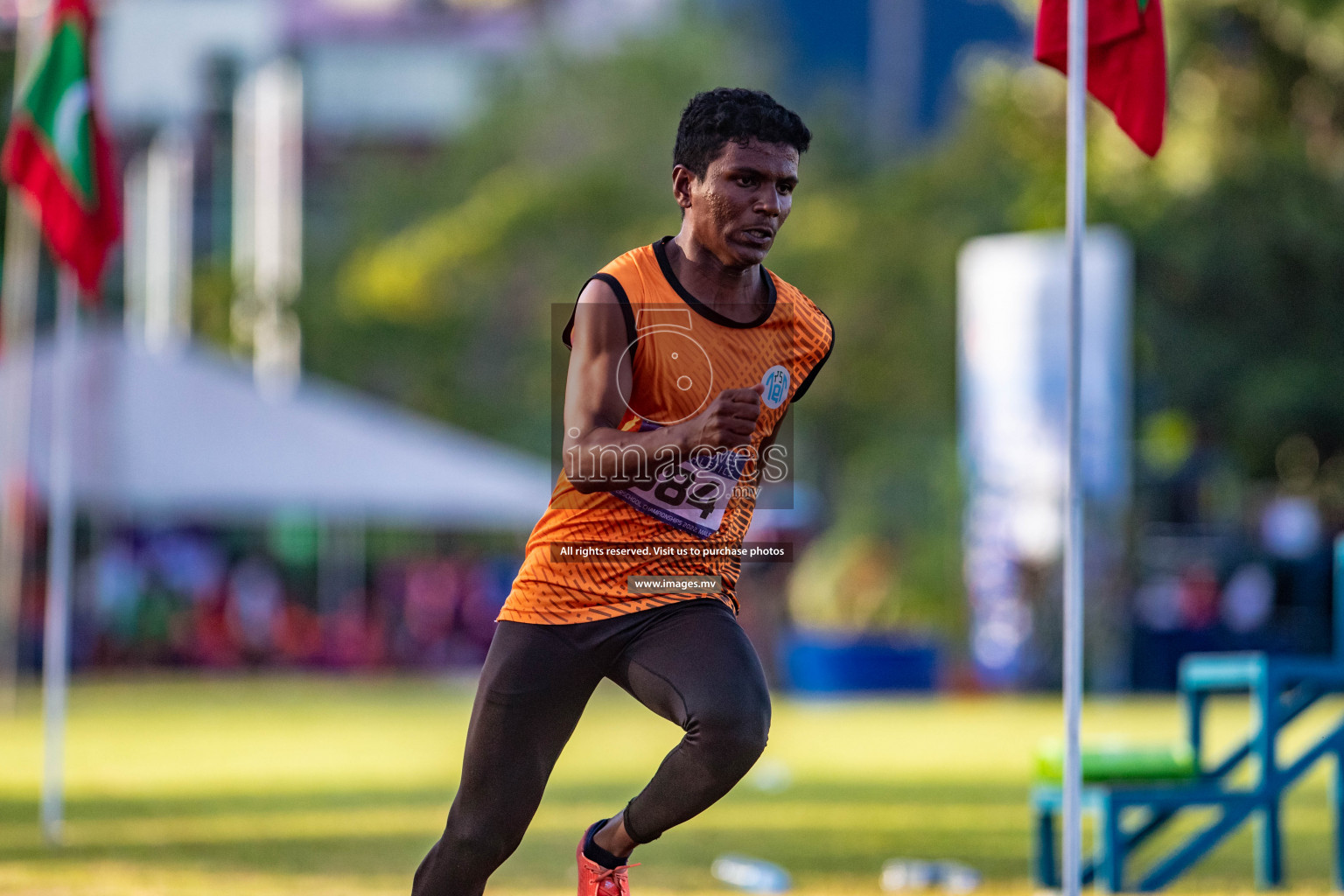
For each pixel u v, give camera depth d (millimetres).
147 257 119188
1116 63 20281
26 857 26859
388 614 92750
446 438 86125
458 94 165500
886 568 88875
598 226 119250
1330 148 100688
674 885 25406
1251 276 96125
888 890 25078
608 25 135625
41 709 62562
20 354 73062
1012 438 72625
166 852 27625
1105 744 26188
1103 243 70562
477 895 15008
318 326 123688
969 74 110625
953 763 46375
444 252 121562
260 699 67938
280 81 140625
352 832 30656
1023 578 73812
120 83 138500
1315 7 92625
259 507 78000
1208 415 100625
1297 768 25359
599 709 66938
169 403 75500
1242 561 88062
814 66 163500
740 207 14023
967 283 74438
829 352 15078
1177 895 25094
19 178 31047
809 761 46812
